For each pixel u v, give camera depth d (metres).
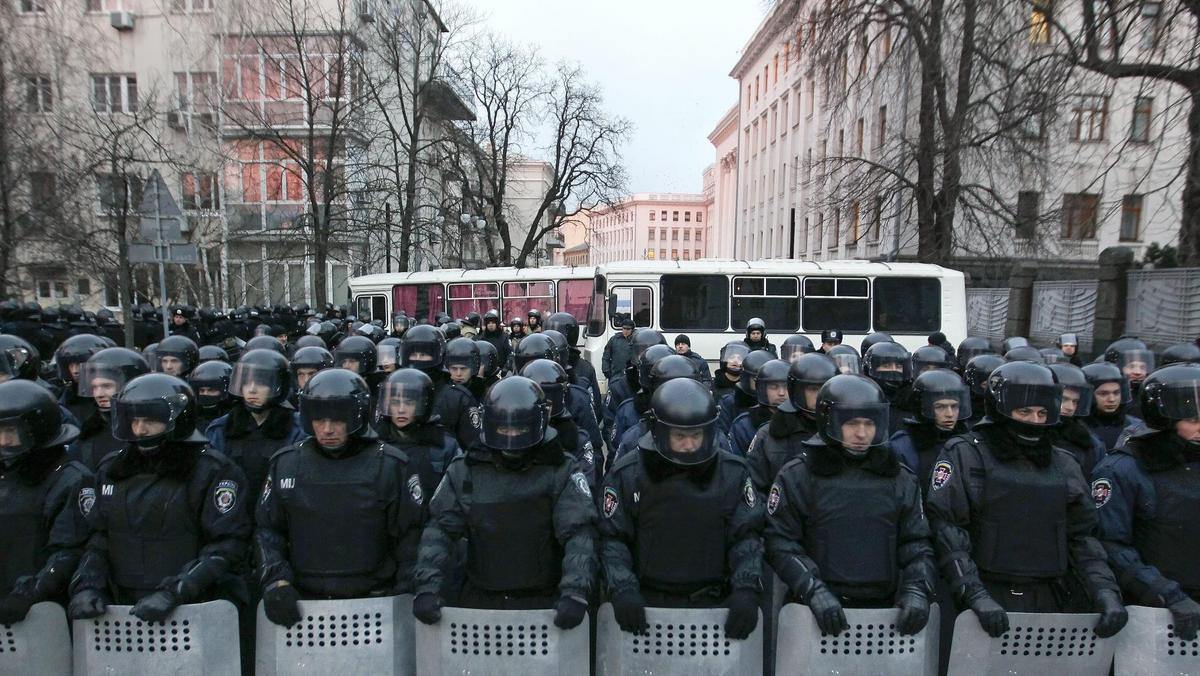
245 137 20.94
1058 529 2.86
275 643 2.71
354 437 2.89
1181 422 2.87
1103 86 13.59
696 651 2.67
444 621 2.64
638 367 5.72
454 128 25.70
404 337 5.21
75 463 3.00
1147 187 17.45
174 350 5.34
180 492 2.80
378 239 23.36
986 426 3.01
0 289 14.17
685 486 2.74
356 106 20.94
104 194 14.28
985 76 14.38
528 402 2.74
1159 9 12.27
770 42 46.66
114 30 25.52
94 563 2.76
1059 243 18.00
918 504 2.87
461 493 2.79
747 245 52.78
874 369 5.12
